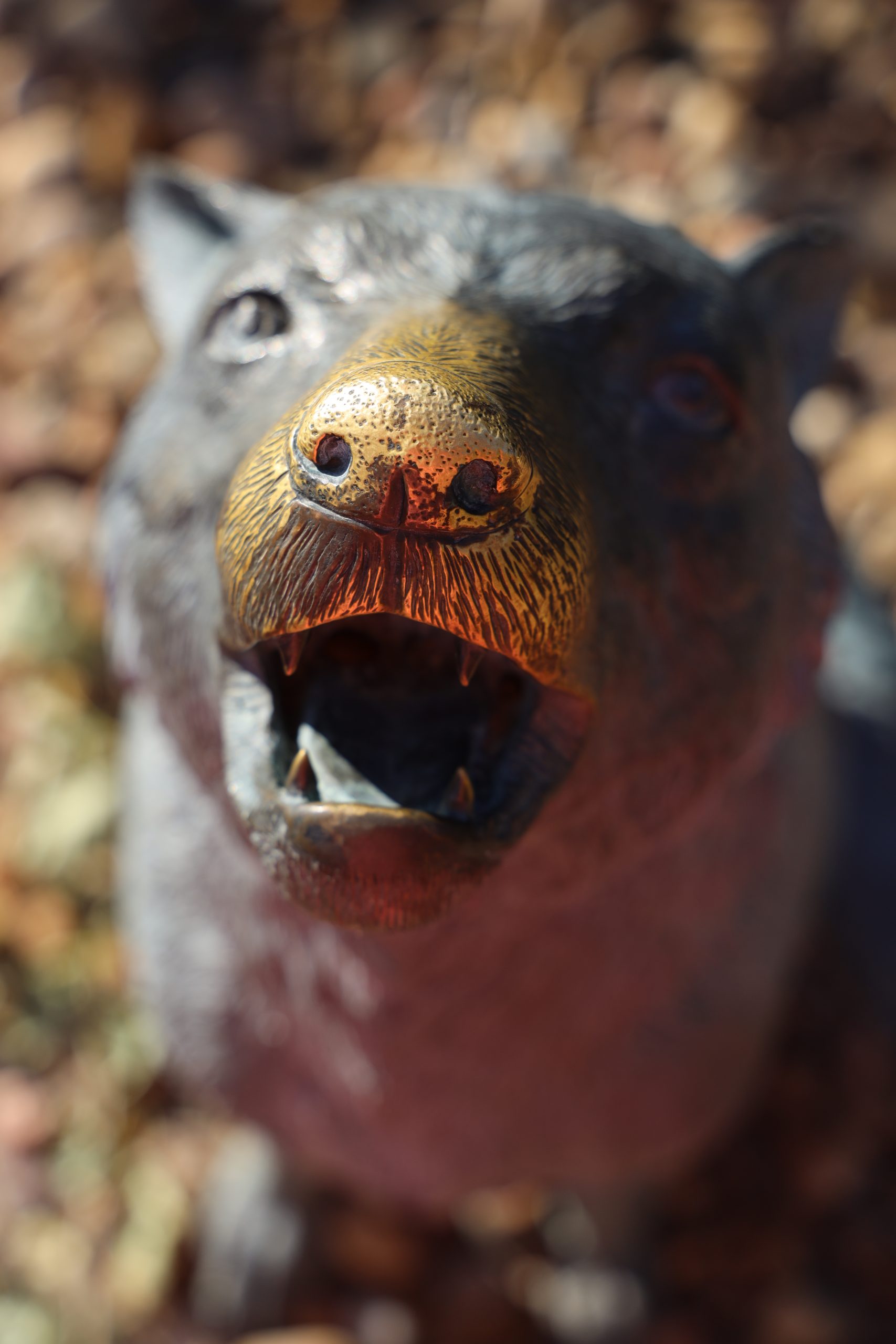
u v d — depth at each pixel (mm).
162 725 520
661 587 457
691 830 542
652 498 459
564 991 554
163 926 607
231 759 427
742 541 480
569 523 383
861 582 892
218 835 543
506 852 419
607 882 534
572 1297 779
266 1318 766
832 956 895
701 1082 637
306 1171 745
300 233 476
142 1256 767
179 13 1215
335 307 457
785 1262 808
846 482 1062
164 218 611
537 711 425
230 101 1184
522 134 1114
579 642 402
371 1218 769
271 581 372
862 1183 838
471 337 417
